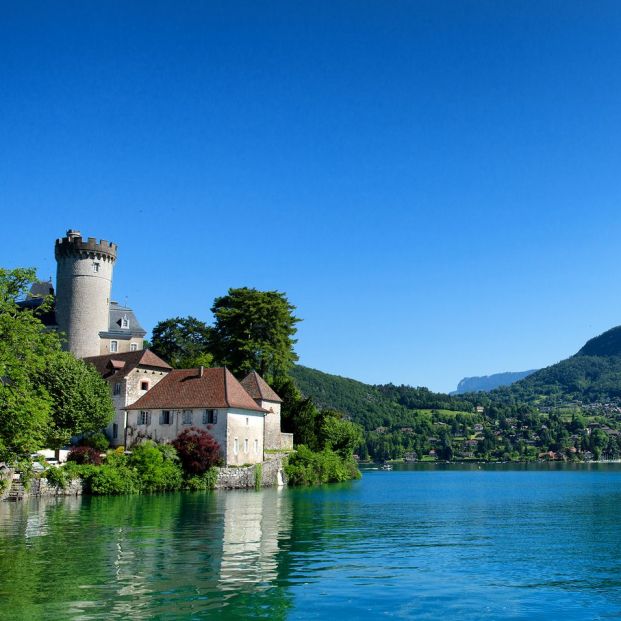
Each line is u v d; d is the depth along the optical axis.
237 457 77.44
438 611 21.44
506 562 29.92
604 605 22.48
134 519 41.38
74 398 66.38
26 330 39.47
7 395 38.09
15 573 25.28
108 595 22.22
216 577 25.03
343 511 51.06
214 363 104.19
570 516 51.22
